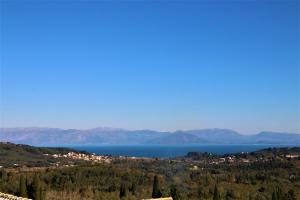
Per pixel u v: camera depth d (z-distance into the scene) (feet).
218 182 625.00
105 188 569.64
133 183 585.22
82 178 602.44
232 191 563.48
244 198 539.70
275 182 631.56
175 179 631.15
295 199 516.73
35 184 451.53
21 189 440.45
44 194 474.90
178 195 497.46
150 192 542.16
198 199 518.78
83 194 542.57
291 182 637.71
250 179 654.12
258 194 557.74
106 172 633.20
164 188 560.20
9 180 538.88
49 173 613.52
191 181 622.54
